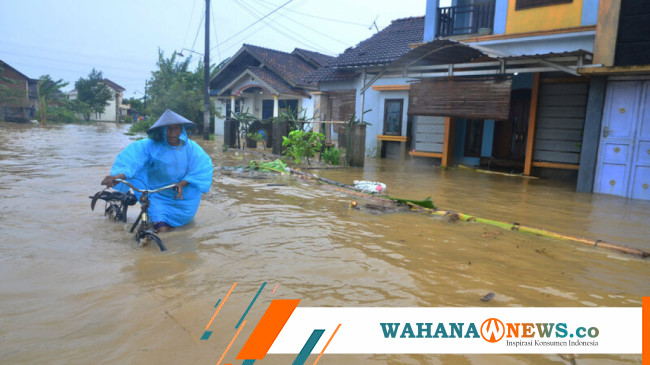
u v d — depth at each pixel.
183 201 5.06
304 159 14.20
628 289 3.45
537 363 2.40
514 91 12.86
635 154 8.56
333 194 7.51
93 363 2.23
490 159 13.12
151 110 31.75
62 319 2.69
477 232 5.14
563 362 2.42
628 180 8.65
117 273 3.48
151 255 3.96
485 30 12.41
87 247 4.14
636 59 8.32
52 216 5.29
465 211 6.45
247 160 13.24
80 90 58.62
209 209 6.01
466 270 3.77
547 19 11.19
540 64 10.11
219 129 28.69
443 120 13.91
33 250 3.99
